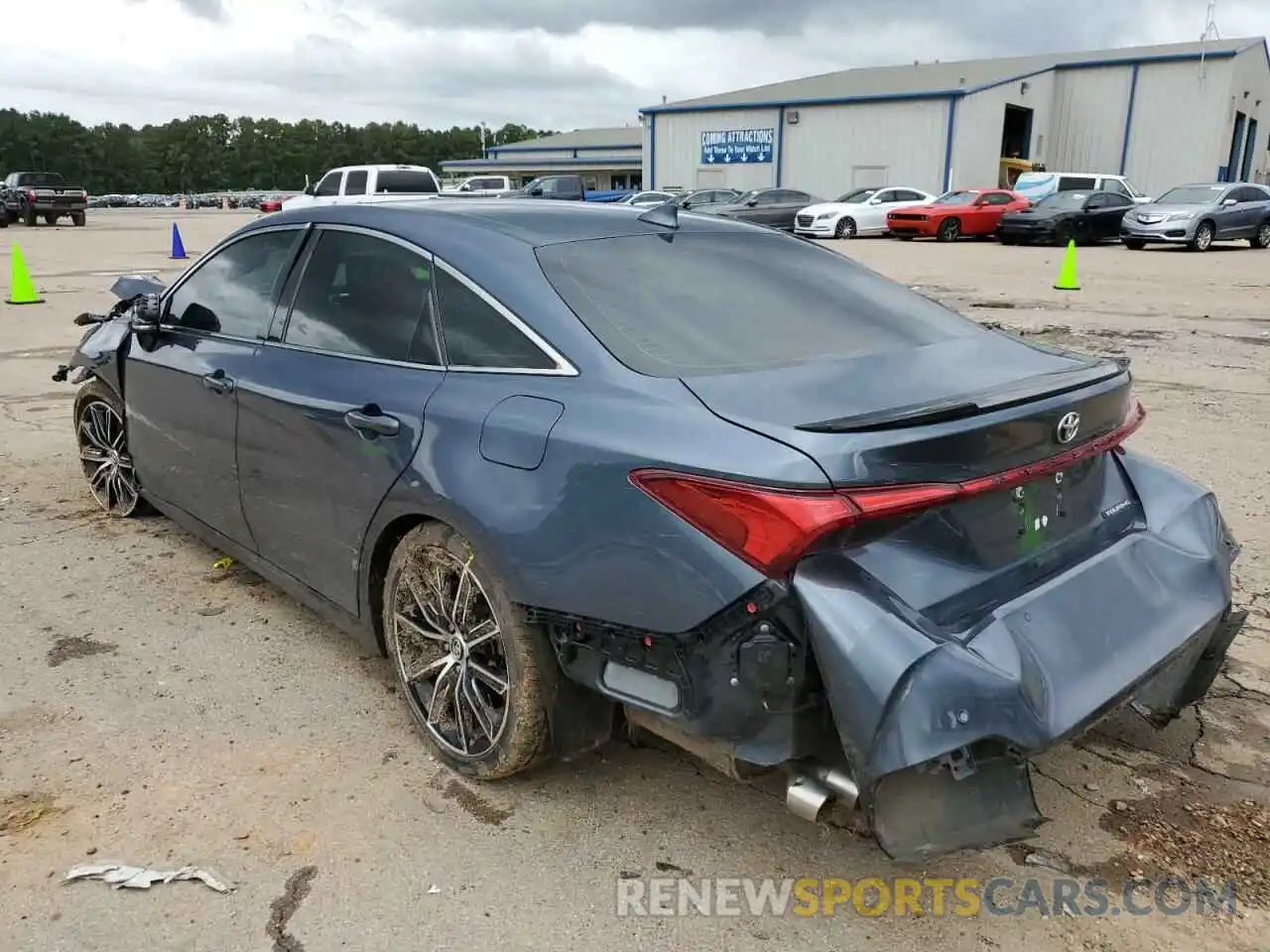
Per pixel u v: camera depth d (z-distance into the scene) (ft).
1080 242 85.56
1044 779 9.77
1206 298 46.37
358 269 10.93
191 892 8.17
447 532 9.27
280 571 12.09
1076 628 7.93
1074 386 8.34
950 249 82.89
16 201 119.85
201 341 13.07
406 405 9.54
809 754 7.25
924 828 6.87
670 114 150.10
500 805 9.35
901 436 7.08
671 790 9.59
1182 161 134.51
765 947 7.68
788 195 104.01
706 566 7.19
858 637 6.77
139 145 479.41
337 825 9.04
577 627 8.08
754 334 9.17
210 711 10.92
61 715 10.78
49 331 37.17
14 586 14.08
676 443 7.50
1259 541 15.52
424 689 10.28
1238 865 8.60
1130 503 9.77
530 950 7.62
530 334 8.93
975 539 7.71
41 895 8.09
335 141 488.85
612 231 10.31
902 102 128.16
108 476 16.65
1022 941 7.77
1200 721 10.79
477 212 10.59
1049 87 139.95
